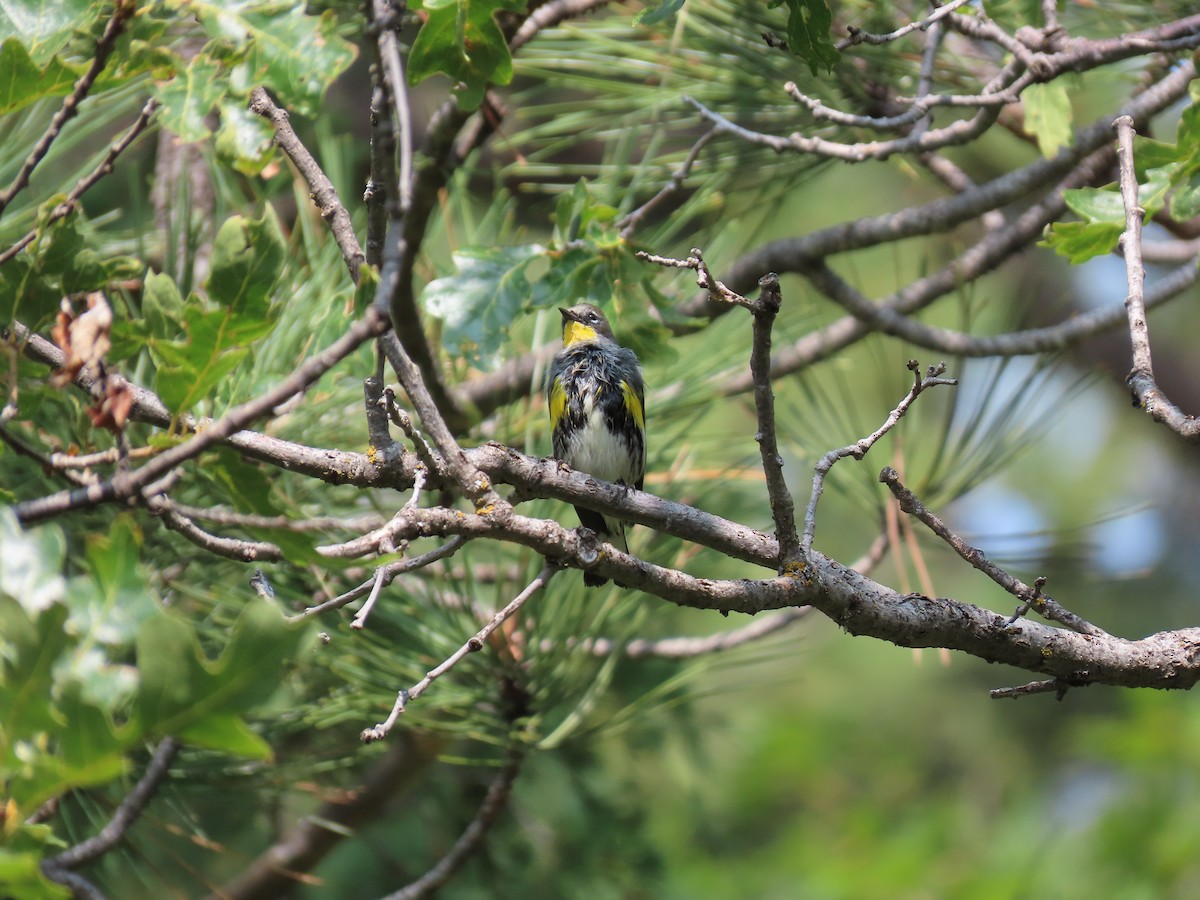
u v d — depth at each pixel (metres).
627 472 9.81
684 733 12.62
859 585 6.54
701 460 10.59
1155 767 12.84
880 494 9.85
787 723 16.20
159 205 9.01
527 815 11.62
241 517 4.73
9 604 3.49
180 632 3.46
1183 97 9.98
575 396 9.75
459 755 11.10
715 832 14.05
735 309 10.52
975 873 12.62
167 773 8.17
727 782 15.06
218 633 7.66
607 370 9.84
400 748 10.06
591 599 8.66
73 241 5.67
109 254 8.93
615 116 10.66
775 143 8.81
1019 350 10.34
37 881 3.69
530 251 8.66
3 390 5.45
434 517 5.70
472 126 9.88
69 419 6.57
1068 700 17.78
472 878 11.27
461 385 10.13
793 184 10.62
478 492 5.93
